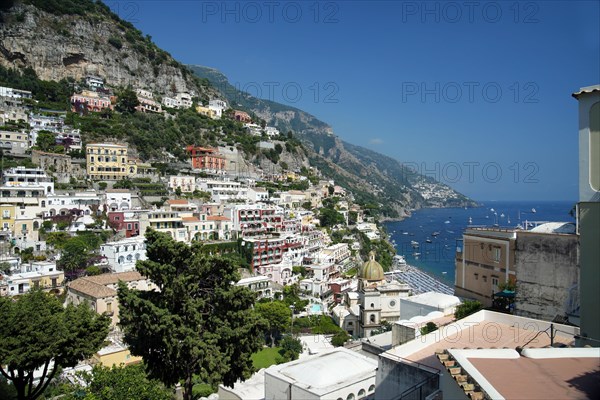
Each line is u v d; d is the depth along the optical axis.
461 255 39.75
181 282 28.30
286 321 79.19
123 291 29.66
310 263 129.12
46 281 78.94
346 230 187.00
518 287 28.78
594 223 16.62
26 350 27.41
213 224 126.56
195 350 26.77
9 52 182.50
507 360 13.96
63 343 29.19
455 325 24.28
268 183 193.12
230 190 158.25
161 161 164.38
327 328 80.38
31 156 127.31
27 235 94.88
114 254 93.31
